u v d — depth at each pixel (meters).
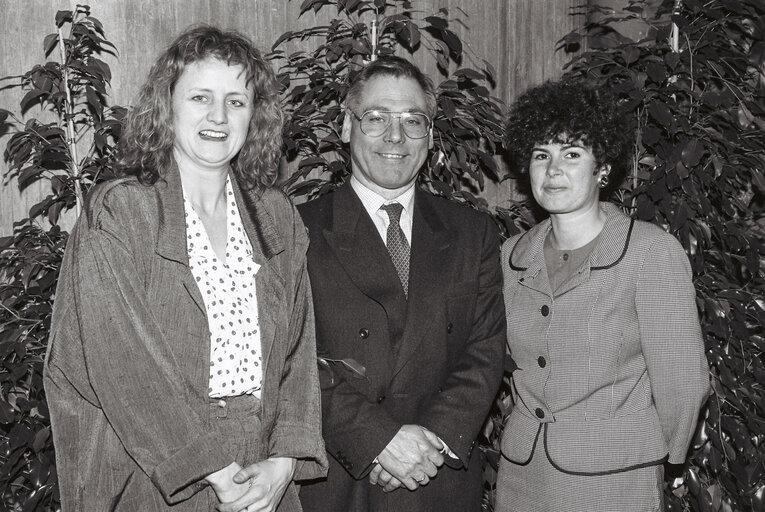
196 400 1.60
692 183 2.42
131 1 2.66
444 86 2.57
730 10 2.58
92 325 1.54
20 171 2.51
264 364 1.68
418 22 3.10
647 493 1.84
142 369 1.54
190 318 1.60
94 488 1.58
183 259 1.60
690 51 2.48
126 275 1.56
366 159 1.99
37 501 2.19
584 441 1.85
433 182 2.54
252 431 1.66
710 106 2.51
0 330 2.24
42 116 2.58
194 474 1.53
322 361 1.91
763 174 2.47
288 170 2.88
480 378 1.97
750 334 2.49
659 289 1.83
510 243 2.14
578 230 1.96
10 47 2.54
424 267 1.99
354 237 1.98
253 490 1.61
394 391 1.93
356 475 1.86
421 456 1.86
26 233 2.30
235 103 1.68
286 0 2.87
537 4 3.34
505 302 2.07
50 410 1.61
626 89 2.49
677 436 1.86
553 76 3.40
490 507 2.61
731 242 2.46
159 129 1.65
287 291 1.77
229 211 1.76
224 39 1.69
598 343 1.86
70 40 2.35
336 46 2.58
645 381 1.89
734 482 2.53
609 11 3.23
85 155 2.63
